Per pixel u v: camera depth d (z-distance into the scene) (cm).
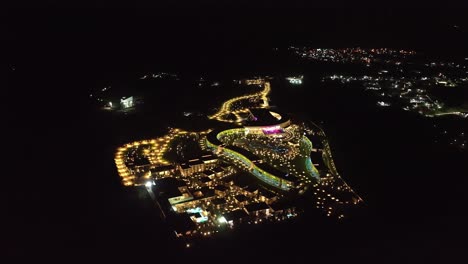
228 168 10056
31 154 10538
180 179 9588
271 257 6844
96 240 7200
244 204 8481
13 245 6938
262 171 9688
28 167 9800
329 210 8244
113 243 7144
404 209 8181
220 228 7700
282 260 6762
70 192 8775
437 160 10288
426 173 9631
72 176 9494
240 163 10512
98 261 6650
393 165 10094
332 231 7550
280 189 9119
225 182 9500
